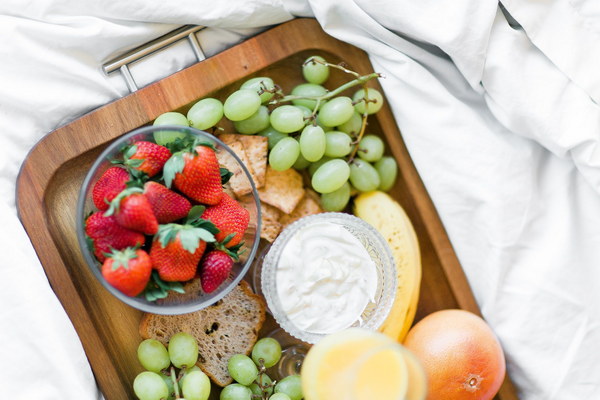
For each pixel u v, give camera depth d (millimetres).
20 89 981
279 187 1082
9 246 935
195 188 905
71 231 1002
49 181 979
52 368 935
